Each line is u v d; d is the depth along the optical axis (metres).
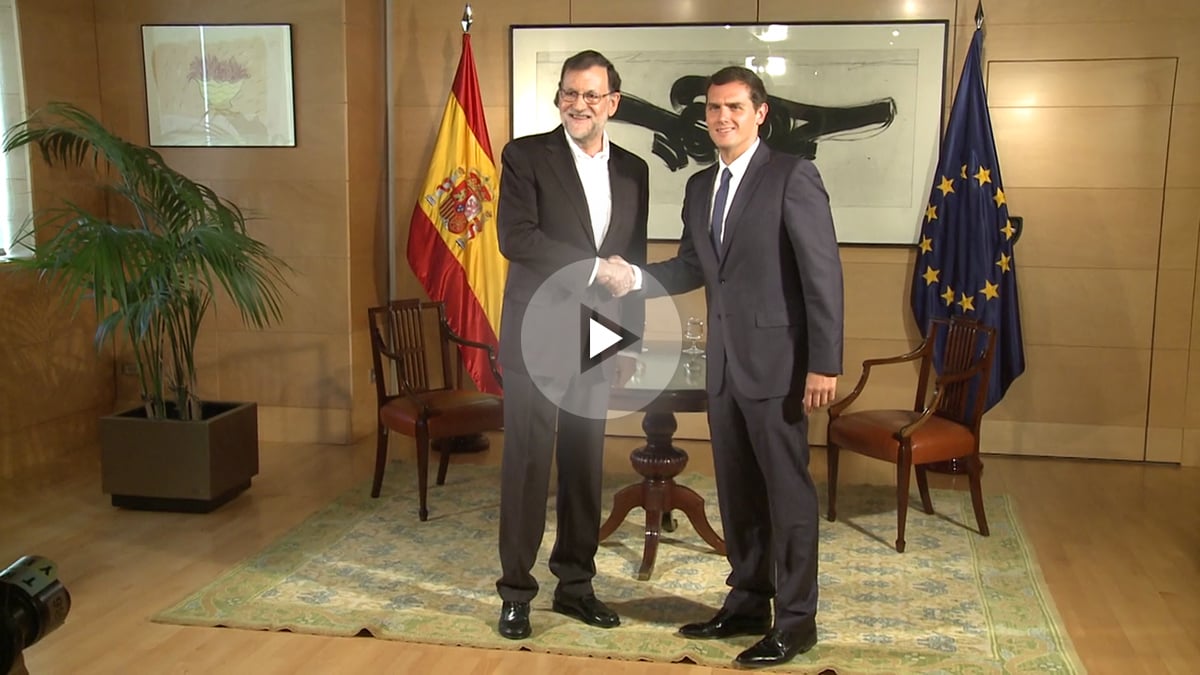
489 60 5.37
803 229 2.67
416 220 5.30
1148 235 4.97
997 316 4.96
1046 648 3.00
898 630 3.13
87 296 4.28
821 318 2.65
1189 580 3.56
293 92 5.12
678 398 3.41
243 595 3.35
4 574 1.69
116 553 3.75
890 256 5.18
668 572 3.60
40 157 4.87
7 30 4.74
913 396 5.21
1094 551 3.85
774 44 5.13
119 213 5.29
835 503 4.25
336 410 5.31
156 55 5.21
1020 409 5.18
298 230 5.21
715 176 2.91
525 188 2.89
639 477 4.77
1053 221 5.05
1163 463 5.08
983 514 3.99
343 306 5.24
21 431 4.78
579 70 2.84
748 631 3.05
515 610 3.05
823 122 5.14
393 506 4.31
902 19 5.04
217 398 5.39
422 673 2.84
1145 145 4.93
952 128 4.95
